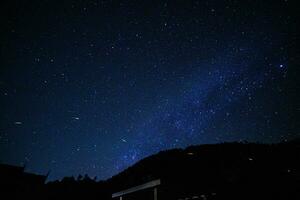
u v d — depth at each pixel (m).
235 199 11.79
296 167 14.60
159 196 9.43
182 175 22.58
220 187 14.21
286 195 11.23
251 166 16.42
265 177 13.62
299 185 11.96
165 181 9.55
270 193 11.65
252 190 12.40
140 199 14.92
